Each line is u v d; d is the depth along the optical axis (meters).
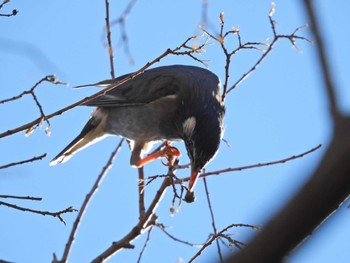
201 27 8.49
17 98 7.88
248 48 9.58
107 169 9.82
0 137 7.89
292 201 2.26
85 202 9.34
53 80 7.94
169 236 9.70
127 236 8.73
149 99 13.23
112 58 10.80
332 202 2.22
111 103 13.46
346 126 2.25
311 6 2.60
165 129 13.27
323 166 2.23
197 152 12.22
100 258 8.64
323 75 2.49
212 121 12.34
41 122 7.97
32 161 7.77
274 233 2.26
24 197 7.68
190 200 9.58
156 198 8.76
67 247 8.78
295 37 9.54
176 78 13.32
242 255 2.30
